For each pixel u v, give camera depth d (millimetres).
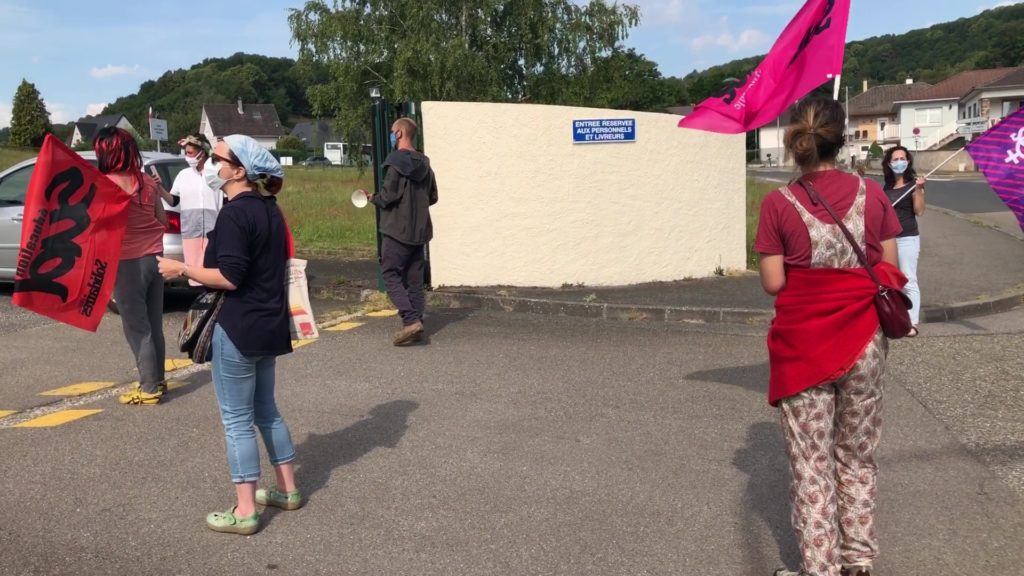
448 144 9828
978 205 22109
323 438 5180
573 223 10328
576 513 4094
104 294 5160
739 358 7125
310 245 14094
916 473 4574
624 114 10406
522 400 5926
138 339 5758
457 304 9562
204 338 3766
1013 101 60594
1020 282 10375
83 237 5051
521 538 3834
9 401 5957
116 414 5645
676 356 7195
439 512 4113
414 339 7598
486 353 7309
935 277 10883
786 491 4352
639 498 4266
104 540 3811
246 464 3852
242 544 3789
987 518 4012
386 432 5277
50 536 3840
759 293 9922
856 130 79938
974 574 3490
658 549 3729
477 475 4570
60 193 4945
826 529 3145
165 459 4809
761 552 3699
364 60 32469
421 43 30250
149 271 5719
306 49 33188
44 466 4688
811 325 3119
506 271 10203
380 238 9688
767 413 5621
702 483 4449
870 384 3146
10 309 9406
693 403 5848
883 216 3180
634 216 10656
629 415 5586
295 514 4109
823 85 4809
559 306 9141
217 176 3820
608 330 8289
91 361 7133
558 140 10148
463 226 10023
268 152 3881
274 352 3861
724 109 5094
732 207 11602
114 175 5547
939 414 5570
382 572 3533
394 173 7434
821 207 3123
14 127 69625
